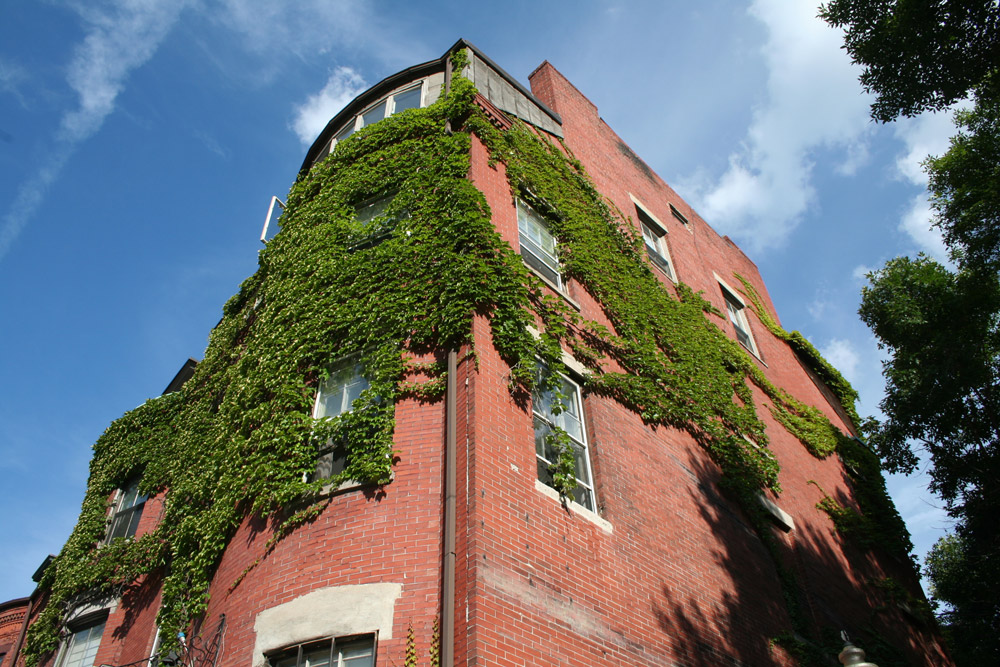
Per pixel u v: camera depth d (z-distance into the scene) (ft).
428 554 29.68
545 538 31.48
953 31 48.06
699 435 49.55
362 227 45.32
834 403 80.23
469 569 27.66
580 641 29.76
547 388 38.09
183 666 32.63
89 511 53.88
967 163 63.98
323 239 45.34
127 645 43.39
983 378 67.82
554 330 40.19
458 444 32.07
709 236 81.35
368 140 50.88
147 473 52.49
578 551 32.81
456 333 35.70
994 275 65.31
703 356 55.88
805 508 58.03
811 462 64.18
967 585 79.51
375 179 47.83
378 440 33.32
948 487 76.28
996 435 71.51
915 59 49.26
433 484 31.81
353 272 41.45
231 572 34.55
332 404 37.58
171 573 43.45
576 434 38.96
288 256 47.44
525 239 47.14
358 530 31.14
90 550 51.55
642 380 46.78
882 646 52.80
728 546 44.45
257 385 40.57
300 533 32.42
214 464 41.81
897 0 48.44
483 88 53.83
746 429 53.98
